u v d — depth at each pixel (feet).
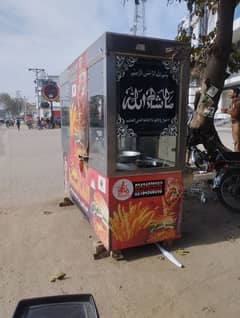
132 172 8.80
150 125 9.20
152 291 7.53
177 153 9.43
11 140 55.01
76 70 11.32
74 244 10.16
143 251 9.64
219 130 51.96
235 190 13.42
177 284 7.83
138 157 9.59
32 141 52.49
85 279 8.07
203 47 14.39
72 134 12.73
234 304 7.01
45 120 111.04
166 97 9.22
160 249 9.71
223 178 13.52
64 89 13.96
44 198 15.70
